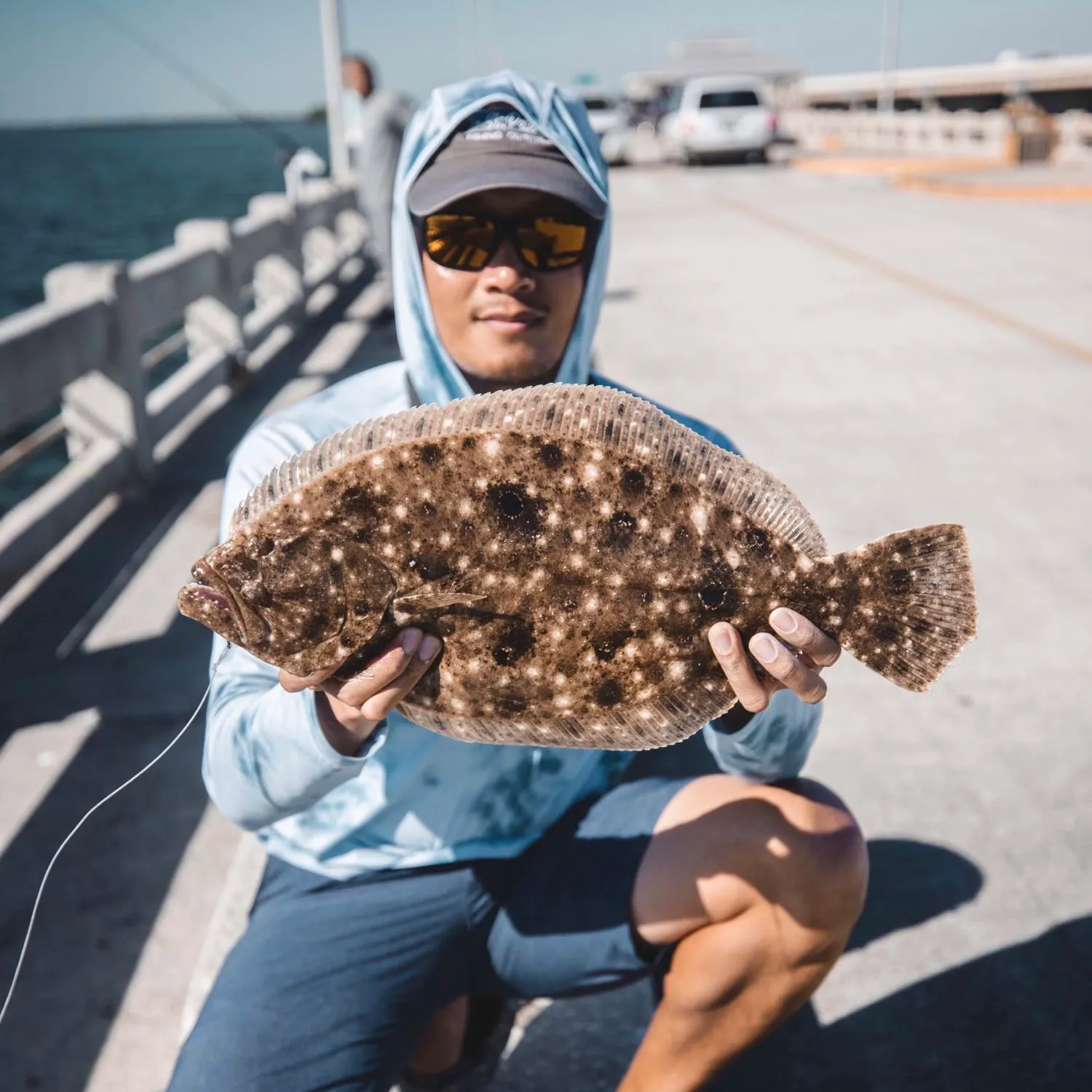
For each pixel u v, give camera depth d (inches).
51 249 1509.6
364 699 66.2
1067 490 234.4
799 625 67.3
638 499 67.3
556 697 69.0
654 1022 86.4
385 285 411.5
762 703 69.3
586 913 83.4
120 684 173.2
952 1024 105.7
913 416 285.4
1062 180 866.8
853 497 231.6
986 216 681.0
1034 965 112.4
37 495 219.8
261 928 83.1
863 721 157.9
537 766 84.2
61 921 124.6
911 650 70.5
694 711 71.1
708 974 82.0
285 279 424.8
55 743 158.2
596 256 88.2
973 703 160.9
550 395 66.4
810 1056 102.7
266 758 74.6
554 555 66.7
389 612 65.3
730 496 68.6
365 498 64.9
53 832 139.6
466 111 82.6
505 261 81.9
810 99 2664.9
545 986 87.2
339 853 84.6
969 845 130.6
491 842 84.5
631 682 69.5
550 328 85.0
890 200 788.6
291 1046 76.9
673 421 67.9
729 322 398.6
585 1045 102.9
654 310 424.2
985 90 2042.3
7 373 194.7
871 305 419.8
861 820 135.6
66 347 219.1
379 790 82.7
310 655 64.8
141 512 244.1
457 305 83.6
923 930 117.5
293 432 86.3
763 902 79.7
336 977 79.5
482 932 84.9
